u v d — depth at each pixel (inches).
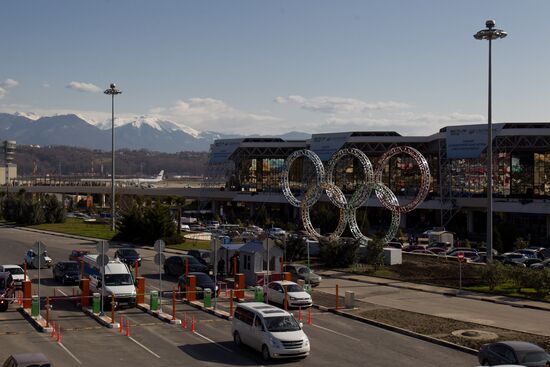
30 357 779.4
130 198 6599.4
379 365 982.4
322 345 1113.4
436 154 4726.9
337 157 2714.1
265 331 1007.6
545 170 4247.0
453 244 3034.0
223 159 5669.3
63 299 1539.1
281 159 5664.4
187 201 7864.2
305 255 2357.3
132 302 1419.8
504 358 871.1
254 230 3590.1
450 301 1584.6
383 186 2532.0
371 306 1502.2
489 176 2038.6
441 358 1030.4
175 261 1962.4
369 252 2174.0
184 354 1037.8
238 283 1566.2
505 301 1573.6
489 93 2055.9
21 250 2746.1
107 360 993.5
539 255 2511.1
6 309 1401.3
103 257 1355.8
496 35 2038.6
